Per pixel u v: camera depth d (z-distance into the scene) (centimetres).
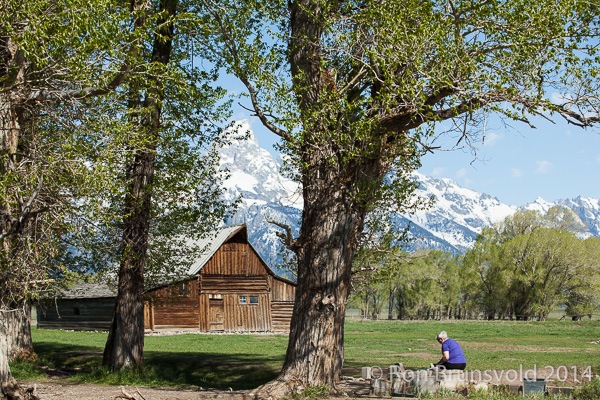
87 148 1630
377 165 1692
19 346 2616
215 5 1941
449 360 1819
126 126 1695
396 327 7331
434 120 1462
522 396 1602
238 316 6094
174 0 2159
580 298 9300
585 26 1446
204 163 2322
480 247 10200
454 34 1510
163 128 2180
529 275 9131
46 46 1529
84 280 2219
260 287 6216
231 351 3603
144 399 1642
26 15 1475
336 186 1677
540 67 1447
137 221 2211
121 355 2264
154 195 2262
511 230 10362
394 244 2231
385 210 2220
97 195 1616
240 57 1756
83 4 1479
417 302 11081
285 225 1717
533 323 8169
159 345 4097
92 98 1731
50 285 1675
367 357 3334
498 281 9369
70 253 2122
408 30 1529
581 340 4781
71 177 1571
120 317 2278
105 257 2167
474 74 1454
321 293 1678
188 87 2070
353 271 2245
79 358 2888
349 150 1611
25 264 1506
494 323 8300
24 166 1561
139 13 1712
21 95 1570
